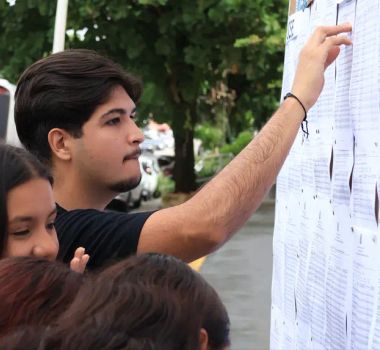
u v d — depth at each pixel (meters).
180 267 1.21
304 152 2.15
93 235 1.96
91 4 15.38
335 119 1.90
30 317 1.28
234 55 16.27
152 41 17.08
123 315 1.09
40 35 16.22
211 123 23.61
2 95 8.27
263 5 16.02
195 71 17.52
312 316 2.06
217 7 15.70
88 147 2.04
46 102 2.04
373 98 1.66
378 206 1.61
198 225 1.88
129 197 17.33
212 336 1.16
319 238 2.00
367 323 1.66
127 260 1.24
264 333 7.06
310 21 2.19
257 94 20.67
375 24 1.67
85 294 1.16
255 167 1.92
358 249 1.72
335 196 1.88
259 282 9.52
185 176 19.75
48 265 1.37
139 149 2.10
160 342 1.08
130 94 2.12
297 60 2.25
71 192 2.08
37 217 1.65
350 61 1.83
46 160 2.09
